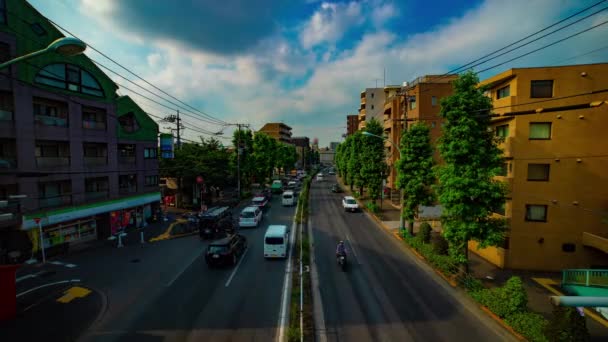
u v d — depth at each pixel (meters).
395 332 10.34
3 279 11.27
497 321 10.98
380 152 33.16
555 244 16.27
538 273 16.12
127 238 23.55
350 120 107.69
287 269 16.47
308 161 131.25
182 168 33.53
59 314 11.60
